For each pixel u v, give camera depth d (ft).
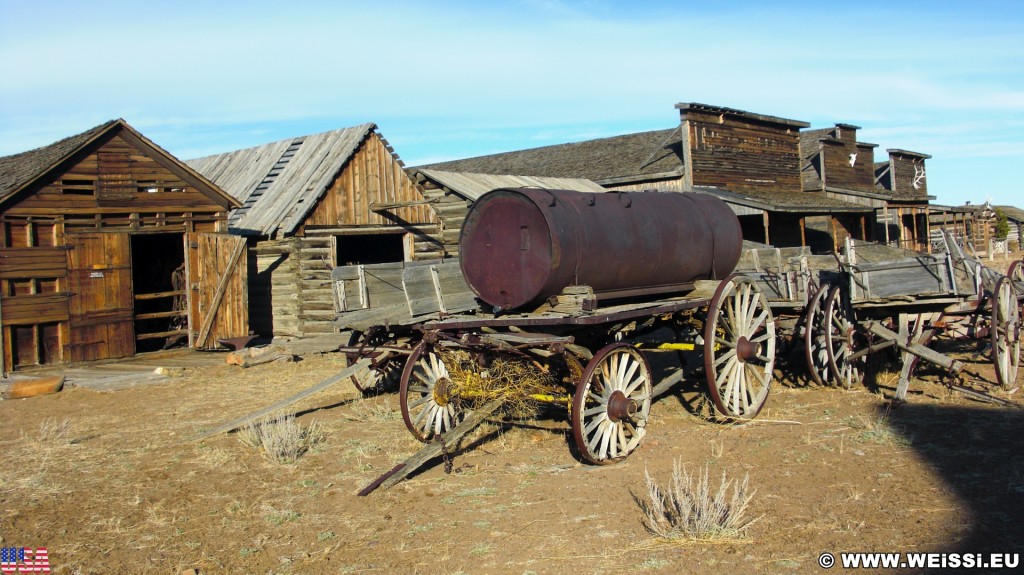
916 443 24.73
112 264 49.88
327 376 43.45
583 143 118.01
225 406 36.14
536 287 24.67
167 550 18.57
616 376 24.77
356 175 60.44
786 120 101.76
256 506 21.44
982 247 155.12
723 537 17.87
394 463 25.07
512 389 25.70
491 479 23.08
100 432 31.27
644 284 28.30
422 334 28.99
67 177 47.98
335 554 18.06
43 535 19.65
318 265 56.54
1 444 29.40
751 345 29.14
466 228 26.99
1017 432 25.57
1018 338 32.89
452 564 17.20
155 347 59.67
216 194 55.06
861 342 35.04
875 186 125.29
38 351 46.78
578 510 20.11
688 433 27.53
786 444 25.40
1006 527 17.75
